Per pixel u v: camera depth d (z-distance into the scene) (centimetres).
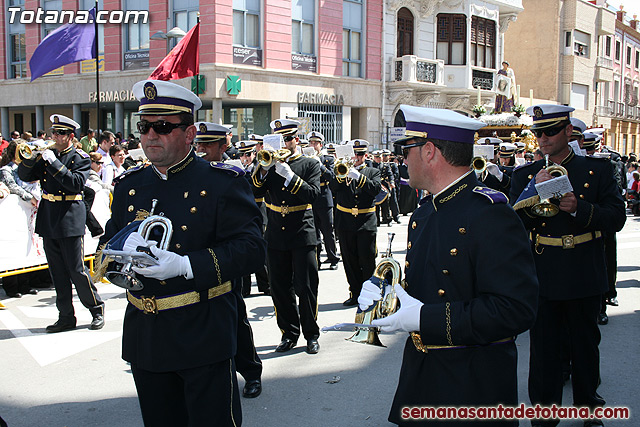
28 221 801
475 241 248
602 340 627
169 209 303
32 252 808
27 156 613
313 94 2186
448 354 258
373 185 734
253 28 2033
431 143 263
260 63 2047
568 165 441
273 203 580
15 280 810
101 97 2125
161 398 304
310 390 493
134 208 311
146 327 297
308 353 584
